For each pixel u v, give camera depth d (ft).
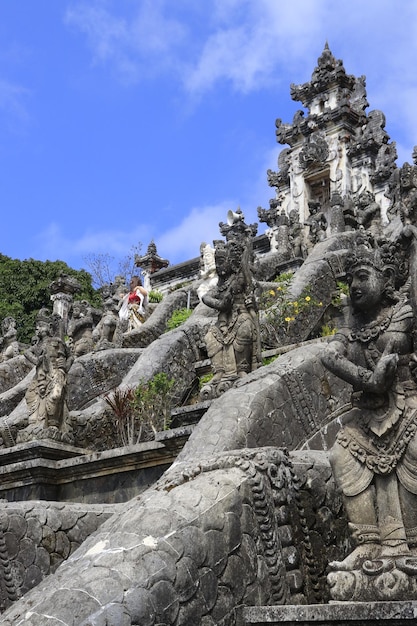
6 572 22.54
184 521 17.17
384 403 16.92
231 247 33.40
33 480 34.65
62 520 23.99
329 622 15.37
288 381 26.04
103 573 15.93
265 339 43.60
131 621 15.34
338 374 17.20
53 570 23.36
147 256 136.77
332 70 110.01
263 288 51.70
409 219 18.86
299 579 18.99
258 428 24.38
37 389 38.73
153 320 65.67
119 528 17.16
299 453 21.09
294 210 101.45
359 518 16.90
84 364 51.93
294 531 19.35
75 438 38.58
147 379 43.65
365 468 16.98
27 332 116.37
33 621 15.16
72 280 89.30
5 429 44.06
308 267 50.60
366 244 19.12
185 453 23.58
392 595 15.61
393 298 17.62
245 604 17.53
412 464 16.56
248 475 18.76
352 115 106.93
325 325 47.98
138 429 39.22
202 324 48.08
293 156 111.45
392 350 17.04
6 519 22.91
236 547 17.76
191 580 16.60
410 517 16.53
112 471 32.58
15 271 123.75
